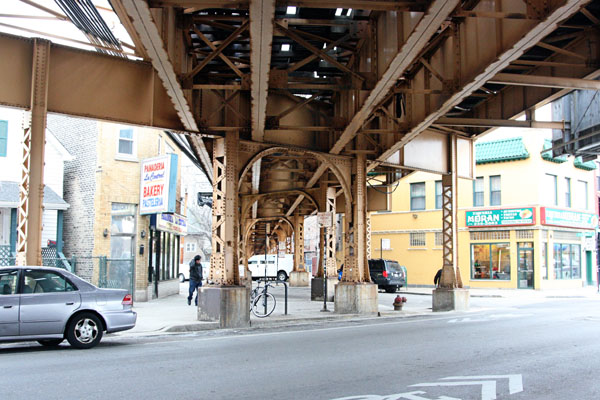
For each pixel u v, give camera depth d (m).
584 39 13.23
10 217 20.27
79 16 10.97
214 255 15.30
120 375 8.12
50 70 13.03
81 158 23.47
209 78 15.54
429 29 8.99
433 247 41.06
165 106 14.53
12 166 21.05
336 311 18.28
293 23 12.41
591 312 19.47
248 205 30.41
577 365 9.07
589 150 21.14
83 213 22.94
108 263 22.39
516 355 10.07
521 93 16.94
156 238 25.77
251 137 16.22
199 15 11.55
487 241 38.47
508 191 37.78
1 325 10.04
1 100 12.20
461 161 21.64
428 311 20.23
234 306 14.78
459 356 9.95
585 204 40.72
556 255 37.88
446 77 13.12
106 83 13.64
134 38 12.30
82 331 10.84
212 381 7.73
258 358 9.70
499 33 10.17
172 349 10.82
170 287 28.78
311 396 6.84
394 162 19.25
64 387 7.30
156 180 22.38
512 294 32.69
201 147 17.66
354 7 8.47
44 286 10.66
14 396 6.80
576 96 20.72
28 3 11.21
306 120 17.62
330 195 26.50
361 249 18.52
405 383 7.62
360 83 12.24
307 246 70.00
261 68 10.39
